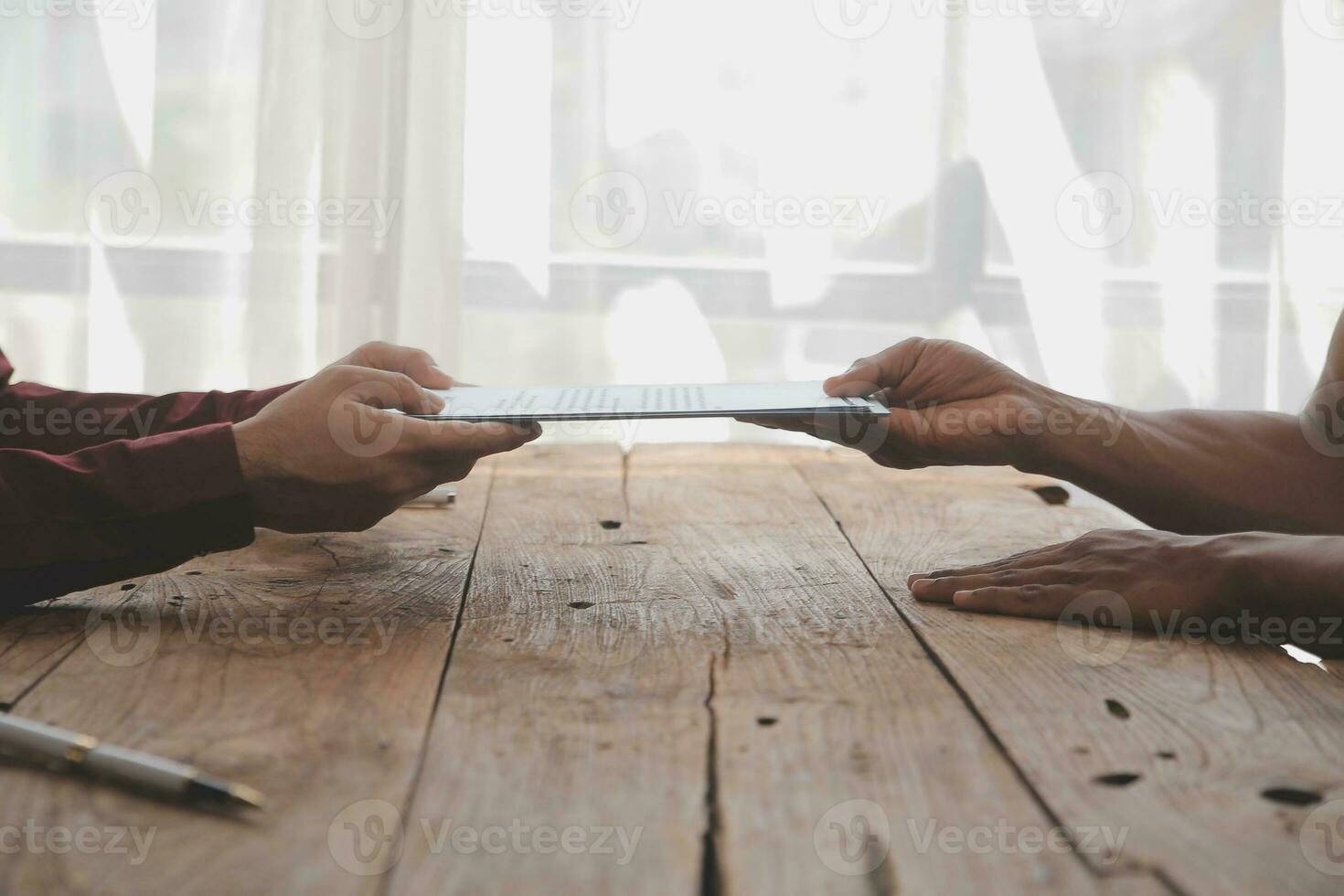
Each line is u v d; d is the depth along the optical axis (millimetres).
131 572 690
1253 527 833
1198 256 1987
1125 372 1994
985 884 391
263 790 460
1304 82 1968
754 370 1968
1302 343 2025
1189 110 1965
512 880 391
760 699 569
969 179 1947
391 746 506
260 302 1902
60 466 665
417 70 1878
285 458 673
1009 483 1250
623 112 1920
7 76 1896
